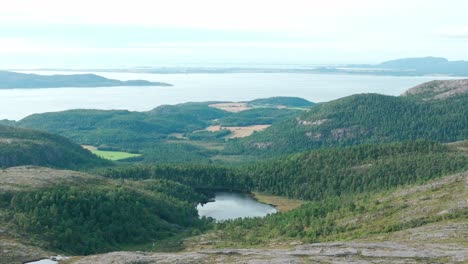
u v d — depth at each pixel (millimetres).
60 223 175125
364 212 182500
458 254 97938
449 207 153250
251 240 179250
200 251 121562
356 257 103188
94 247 173000
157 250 176375
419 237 122938
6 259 122875
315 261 100938
